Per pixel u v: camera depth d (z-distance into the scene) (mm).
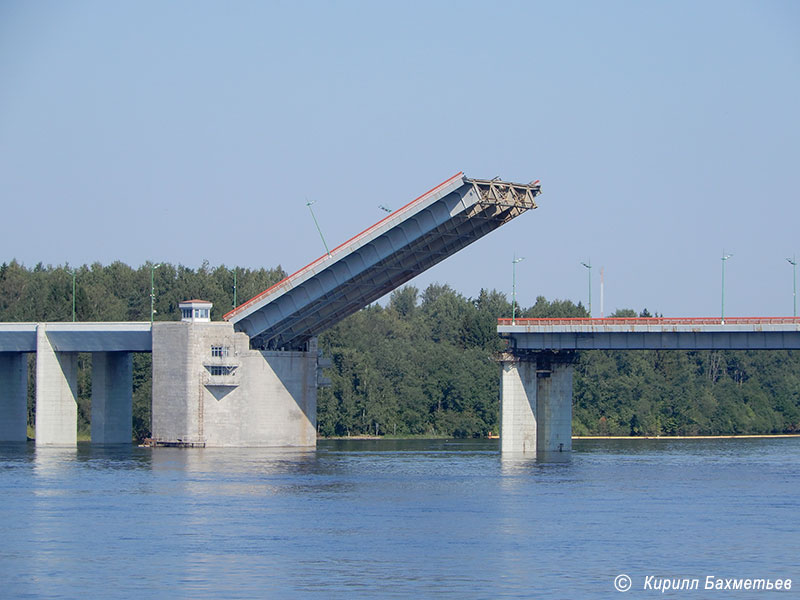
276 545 187000
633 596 154750
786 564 175000
